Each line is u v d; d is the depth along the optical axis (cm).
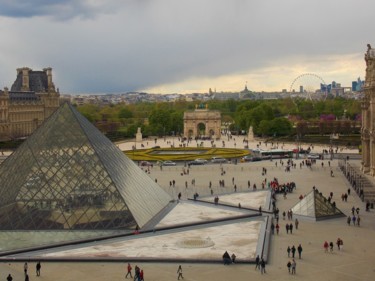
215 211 16862
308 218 16025
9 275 10244
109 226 14000
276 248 12756
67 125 16250
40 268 11219
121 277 10662
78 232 13738
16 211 14238
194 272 10969
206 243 13000
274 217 16162
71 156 15400
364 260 11688
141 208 15162
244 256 11912
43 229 13812
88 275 10812
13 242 13062
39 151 15675
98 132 17112
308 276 10638
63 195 14475
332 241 13362
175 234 13938
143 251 12375
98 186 14688
